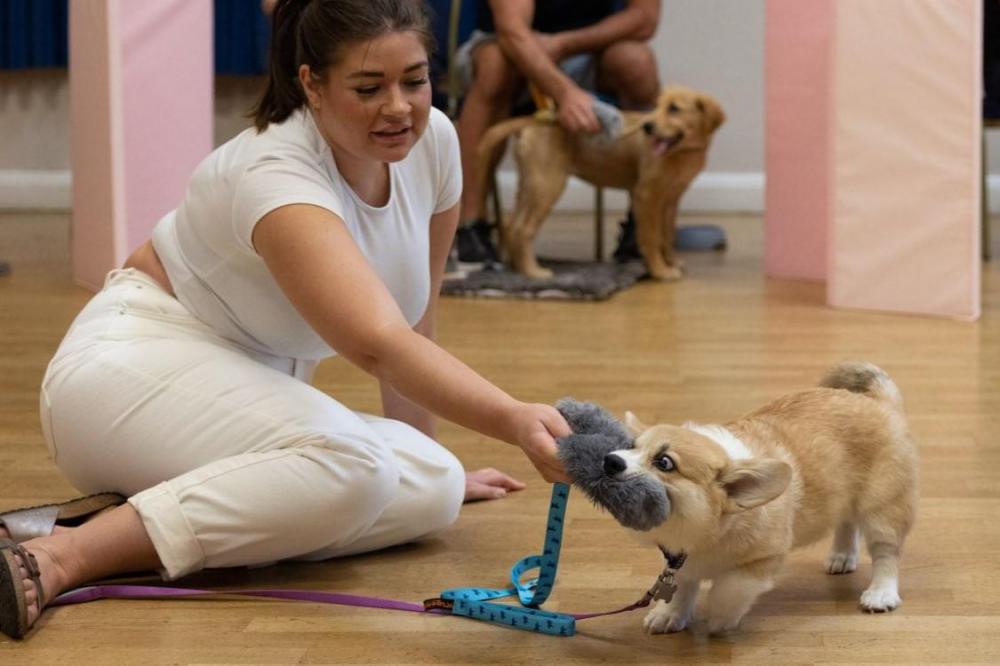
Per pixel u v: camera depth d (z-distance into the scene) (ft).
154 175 15.44
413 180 7.48
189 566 6.98
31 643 6.48
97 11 14.97
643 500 5.70
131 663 6.27
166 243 7.73
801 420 6.82
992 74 18.20
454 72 17.34
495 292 16.20
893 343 13.39
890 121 14.53
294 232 6.54
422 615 6.86
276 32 6.93
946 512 8.36
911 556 7.63
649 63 17.88
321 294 6.43
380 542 7.72
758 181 23.45
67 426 7.39
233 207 6.86
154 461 7.24
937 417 10.58
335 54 6.47
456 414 6.19
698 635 6.61
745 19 22.99
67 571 6.84
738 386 11.76
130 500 6.98
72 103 16.17
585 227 22.31
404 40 6.46
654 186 17.02
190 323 7.56
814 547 7.87
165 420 7.22
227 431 7.17
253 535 7.04
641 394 11.50
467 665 6.24
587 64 17.79
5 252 18.99
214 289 7.42
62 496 8.80
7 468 9.40
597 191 18.49
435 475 7.78
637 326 14.46
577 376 12.19
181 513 6.92
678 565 6.35
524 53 16.89
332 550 7.55
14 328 14.11
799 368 12.39
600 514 8.44
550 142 17.03
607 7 18.11
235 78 23.27
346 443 7.09
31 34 22.43
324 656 6.35
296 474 7.02
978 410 10.79
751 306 15.51
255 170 6.79
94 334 7.54
